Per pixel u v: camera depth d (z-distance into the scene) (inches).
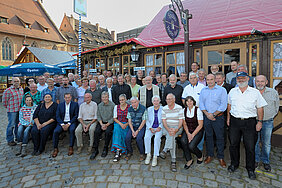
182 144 125.2
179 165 128.6
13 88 175.0
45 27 1357.0
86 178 113.4
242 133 114.8
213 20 231.8
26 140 149.6
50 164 133.6
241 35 174.6
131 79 183.0
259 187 100.8
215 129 126.0
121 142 145.3
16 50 1159.6
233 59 188.4
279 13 187.8
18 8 1278.3
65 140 187.9
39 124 153.0
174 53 226.8
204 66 204.1
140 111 143.6
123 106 152.2
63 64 423.8
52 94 186.5
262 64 171.5
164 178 111.8
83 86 200.1
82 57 331.3
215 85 125.9
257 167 122.5
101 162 135.7
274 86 167.5
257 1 225.6
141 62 253.6
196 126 127.6
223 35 187.5
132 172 119.7
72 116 163.8
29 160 140.8
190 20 256.4
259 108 110.0
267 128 117.9
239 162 129.0
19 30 1182.3
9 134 171.3
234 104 115.6
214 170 120.2
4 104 169.5
